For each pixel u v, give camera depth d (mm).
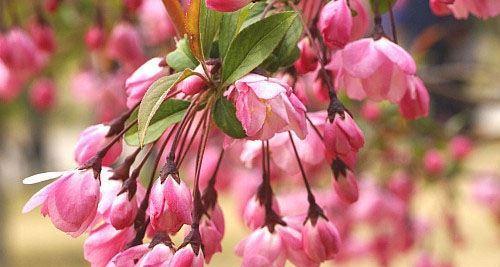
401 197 1288
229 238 2637
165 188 647
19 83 1368
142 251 653
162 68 707
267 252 701
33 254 3188
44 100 1467
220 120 669
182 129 666
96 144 707
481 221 2402
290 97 646
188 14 656
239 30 678
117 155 708
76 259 3094
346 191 708
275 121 646
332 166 710
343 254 1284
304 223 699
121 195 668
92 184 670
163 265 647
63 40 1425
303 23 687
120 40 1092
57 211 665
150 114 636
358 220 1264
